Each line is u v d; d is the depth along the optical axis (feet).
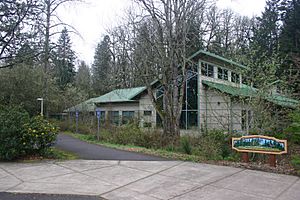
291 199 18.10
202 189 20.27
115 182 22.22
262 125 34.94
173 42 53.01
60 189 20.25
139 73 58.85
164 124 52.70
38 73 80.12
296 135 33.71
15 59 46.80
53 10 53.88
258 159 31.35
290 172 25.52
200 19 57.82
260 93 34.30
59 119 102.37
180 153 37.14
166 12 53.21
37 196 18.70
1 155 30.76
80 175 24.49
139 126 61.05
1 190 19.95
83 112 92.58
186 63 57.06
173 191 19.83
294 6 119.34
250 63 36.40
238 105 41.60
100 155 35.55
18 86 74.02
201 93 68.23
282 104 38.93
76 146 46.68
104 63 140.36
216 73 73.72
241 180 22.71
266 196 18.65
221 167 27.58
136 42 57.36
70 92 105.91
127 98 89.86
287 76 46.11
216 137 42.22
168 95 53.01
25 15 42.73
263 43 116.78
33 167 27.78
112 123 83.30
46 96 83.41
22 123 32.24
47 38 49.96
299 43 110.73
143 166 28.19
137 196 18.76
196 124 69.62
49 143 34.04
